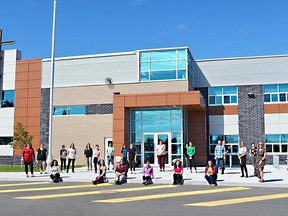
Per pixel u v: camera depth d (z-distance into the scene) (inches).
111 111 1204.5
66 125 1243.2
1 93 1349.7
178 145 1085.1
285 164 1178.6
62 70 1286.9
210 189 573.3
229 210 374.6
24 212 366.0
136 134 1122.7
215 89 1259.8
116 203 427.2
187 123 1219.2
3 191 553.6
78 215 347.3
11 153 1315.2
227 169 969.5
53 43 853.2
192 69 1263.5
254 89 1229.7
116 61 1230.9
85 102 1236.5
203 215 345.4
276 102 1211.2
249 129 1216.8
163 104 1069.1
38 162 821.2
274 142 1196.5
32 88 1314.0
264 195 500.4
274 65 1226.0
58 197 484.1
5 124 1328.7
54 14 859.4
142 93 1121.4
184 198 470.9
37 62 1322.6
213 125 1245.1
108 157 904.3
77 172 858.8
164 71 1164.5
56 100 1268.5
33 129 1286.9
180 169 644.1
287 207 395.2
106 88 1219.2
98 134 1205.7
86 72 1259.2
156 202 434.6
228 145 1227.9
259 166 633.6
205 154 1203.2
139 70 1187.9
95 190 563.8
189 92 1056.2
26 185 640.4
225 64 1261.1
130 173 836.0
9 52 1360.7
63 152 915.4
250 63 1244.5
